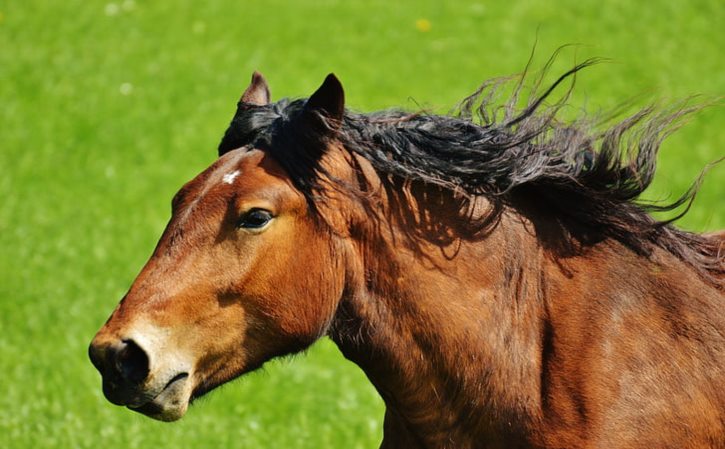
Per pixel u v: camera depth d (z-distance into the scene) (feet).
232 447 47.14
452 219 27.04
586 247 27.66
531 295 27.20
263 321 25.76
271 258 25.45
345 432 48.80
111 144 94.07
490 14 121.90
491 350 26.78
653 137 28.78
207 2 124.36
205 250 25.29
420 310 26.63
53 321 61.77
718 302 27.55
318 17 121.19
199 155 92.27
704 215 80.33
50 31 116.57
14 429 47.55
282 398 53.11
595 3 123.75
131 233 76.48
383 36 116.26
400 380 27.14
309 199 25.77
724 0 123.75
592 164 28.14
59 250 72.90
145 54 111.96
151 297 24.97
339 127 25.94
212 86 105.40
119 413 50.16
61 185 85.87
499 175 27.17
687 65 109.40
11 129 96.12
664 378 26.37
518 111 29.22
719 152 93.45
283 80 105.91
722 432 26.73
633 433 25.95
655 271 27.55
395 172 26.61
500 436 27.02
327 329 26.40
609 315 26.78
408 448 28.81
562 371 26.48
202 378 25.71
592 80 106.42
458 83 106.11
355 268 26.45
